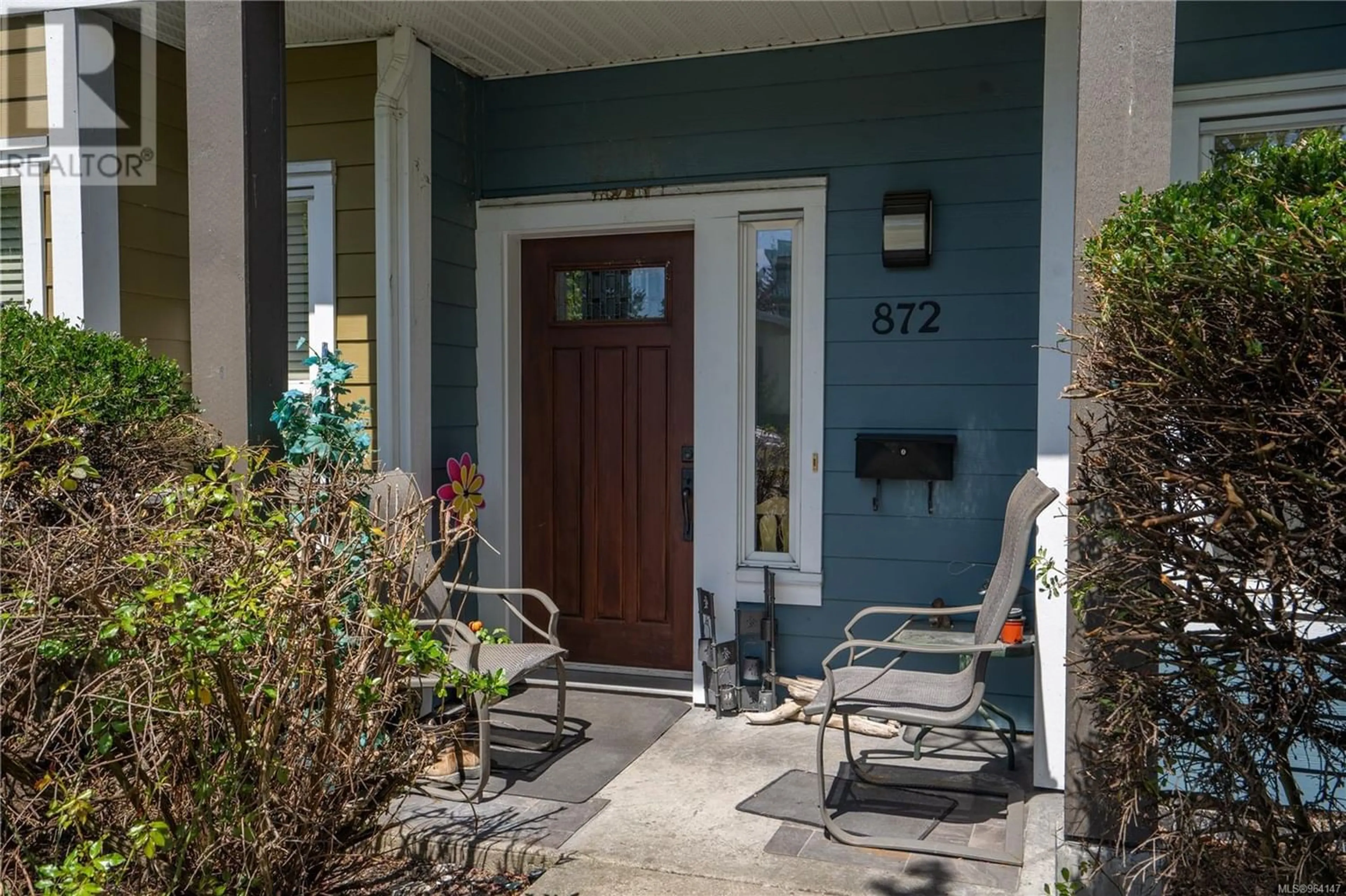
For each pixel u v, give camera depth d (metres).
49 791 2.43
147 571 2.31
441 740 3.29
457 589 4.03
